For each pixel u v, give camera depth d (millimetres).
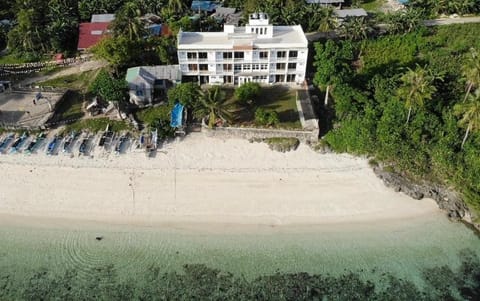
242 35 85438
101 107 82188
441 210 64375
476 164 67188
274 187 67062
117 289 54812
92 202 64812
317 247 59281
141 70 84125
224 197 65500
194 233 60938
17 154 72000
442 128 73312
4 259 57969
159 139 74812
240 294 54250
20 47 99562
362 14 108500
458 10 107938
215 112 75312
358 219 62875
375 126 74562
